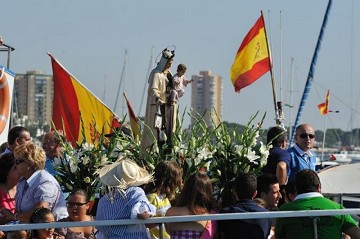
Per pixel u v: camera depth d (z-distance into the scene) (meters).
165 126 21.22
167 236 16.31
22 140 20.69
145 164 20.09
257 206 15.45
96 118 26.77
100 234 15.25
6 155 18.52
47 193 17.55
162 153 20.41
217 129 20.52
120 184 15.07
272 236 16.94
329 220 15.16
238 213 14.33
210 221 15.20
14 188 18.59
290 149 21.44
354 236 15.11
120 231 14.95
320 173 20.83
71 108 27.17
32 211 17.45
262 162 20.31
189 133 20.64
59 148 20.97
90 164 20.03
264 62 27.83
